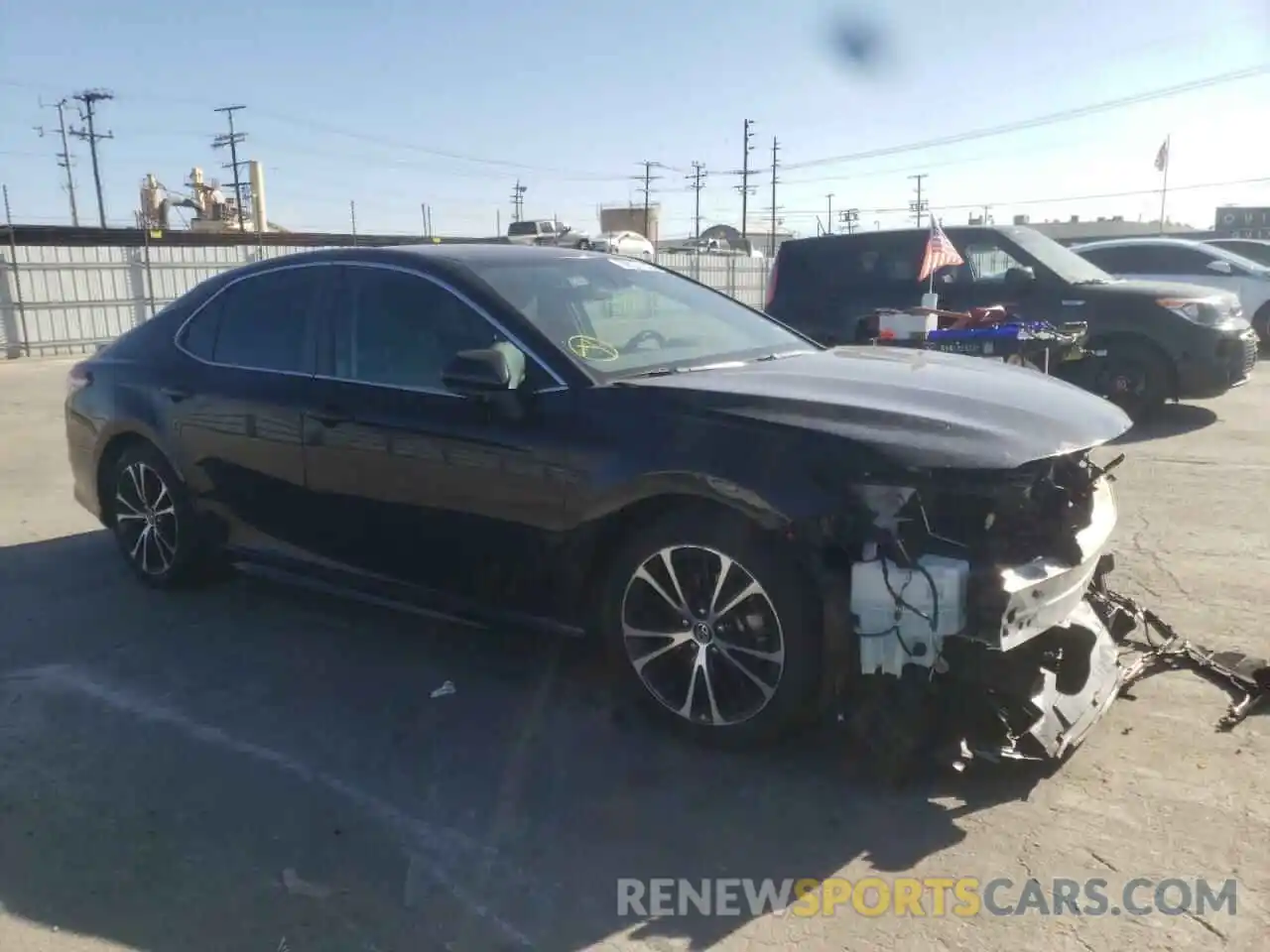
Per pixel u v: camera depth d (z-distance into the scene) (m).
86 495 5.60
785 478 3.15
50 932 2.69
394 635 4.67
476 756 3.55
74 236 27.64
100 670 4.34
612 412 3.55
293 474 4.46
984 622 3.00
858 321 8.01
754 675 3.35
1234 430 8.90
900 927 2.65
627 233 31.50
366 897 2.81
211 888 2.86
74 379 5.59
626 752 3.55
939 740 3.20
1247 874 2.80
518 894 2.82
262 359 4.68
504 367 3.61
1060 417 3.39
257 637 4.69
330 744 3.66
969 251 9.70
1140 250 15.04
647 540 3.49
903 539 3.07
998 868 2.87
